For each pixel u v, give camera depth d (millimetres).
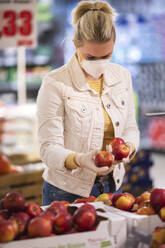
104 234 1636
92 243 1620
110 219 1661
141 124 9758
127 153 2248
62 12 9133
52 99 2330
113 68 2592
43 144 2299
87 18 2166
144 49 9344
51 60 8523
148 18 9273
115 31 2244
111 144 2266
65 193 2439
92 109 2412
